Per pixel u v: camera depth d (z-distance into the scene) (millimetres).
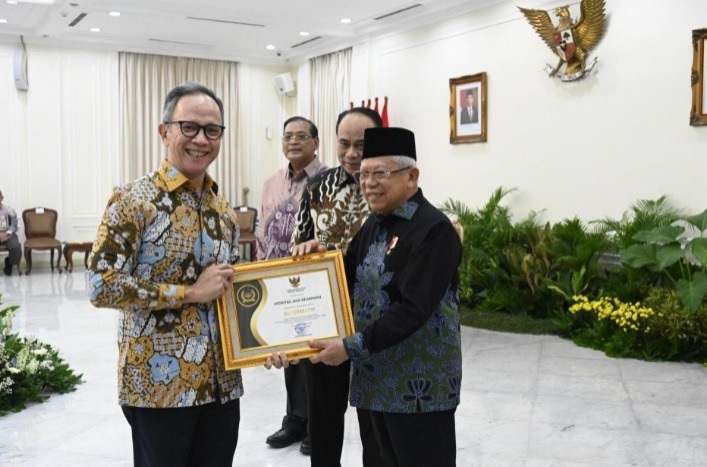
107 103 10812
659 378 4676
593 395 4324
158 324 1753
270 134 12203
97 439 3582
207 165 1829
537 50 7203
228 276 1808
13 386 4156
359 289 2039
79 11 8805
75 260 11016
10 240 9828
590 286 6219
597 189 6711
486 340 5895
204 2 8406
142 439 1804
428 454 1938
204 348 1807
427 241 1859
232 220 1990
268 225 3541
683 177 5965
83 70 10617
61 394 4387
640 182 6316
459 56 8211
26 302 7742
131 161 10953
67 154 10602
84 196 10758
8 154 10211
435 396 1917
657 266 5484
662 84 6078
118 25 9617
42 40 10266
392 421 1945
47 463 3256
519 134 7484
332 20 9148
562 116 7008
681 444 3494
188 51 11195
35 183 10406
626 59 6363
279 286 1921
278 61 11953
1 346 4234
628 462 3275
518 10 7371
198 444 1911
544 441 3559
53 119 10469
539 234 6762
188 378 1774
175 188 1793
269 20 9188
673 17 5957
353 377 2051
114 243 1697
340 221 2652
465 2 7938
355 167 2604
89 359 5301
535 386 4539
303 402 3439
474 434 3672
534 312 6609
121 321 1820
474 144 8062
